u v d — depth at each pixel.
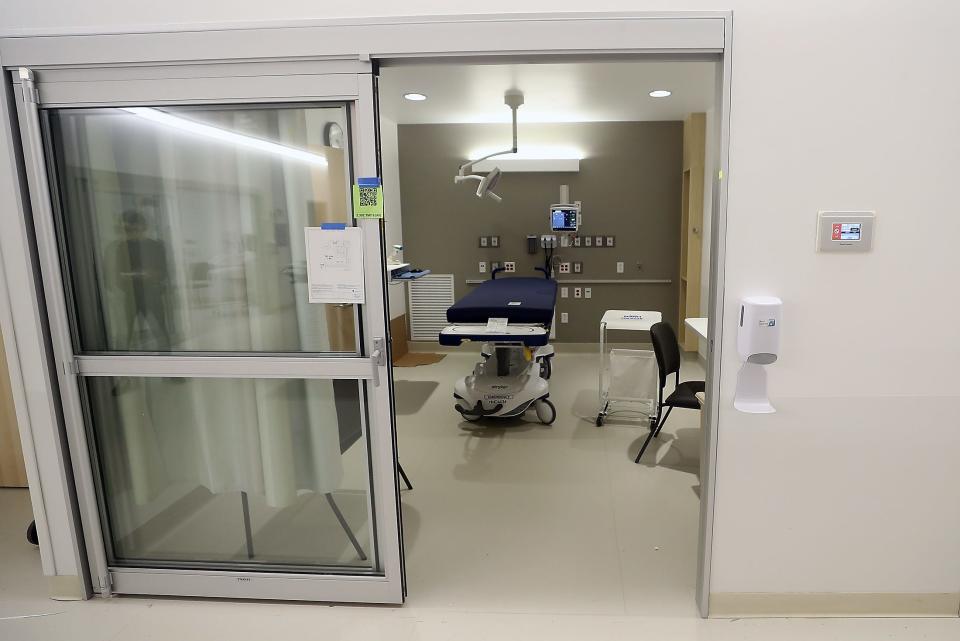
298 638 1.94
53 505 2.10
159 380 2.08
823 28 1.68
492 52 1.74
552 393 4.61
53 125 1.93
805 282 1.81
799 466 1.92
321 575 2.11
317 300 1.93
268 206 1.93
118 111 1.92
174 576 2.16
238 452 2.12
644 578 2.23
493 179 4.84
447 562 2.36
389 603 2.10
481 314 3.40
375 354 1.92
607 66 3.65
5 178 1.89
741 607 2.01
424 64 1.83
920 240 1.77
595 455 3.39
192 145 1.93
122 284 2.04
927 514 1.93
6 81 1.85
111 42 1.81
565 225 5.54
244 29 1.77
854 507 1.94
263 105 1.84
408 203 5.91
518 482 3.07
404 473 3.13
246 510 2.17
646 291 5.83
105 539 2.18
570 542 2.49
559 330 5.99
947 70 1.68
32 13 1.83
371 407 1.99
